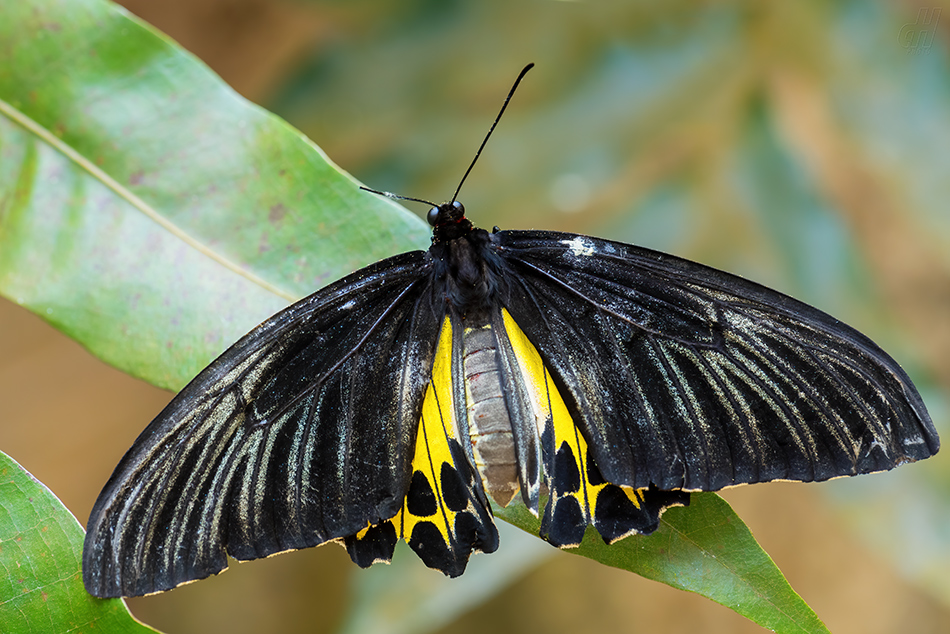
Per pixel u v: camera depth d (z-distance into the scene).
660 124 1.09
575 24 1.10
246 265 0.97
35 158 0.98
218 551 0.93
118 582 0.93
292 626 1.41
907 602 1.36
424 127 1.10
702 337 0.94
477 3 1.10
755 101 1.08
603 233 1.08
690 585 0.94
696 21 1.09
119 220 0.97
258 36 1.35
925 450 0.93
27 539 0.94
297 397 0.94
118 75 0.98
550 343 0.95
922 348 1.07
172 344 0.97
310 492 0.94
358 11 1.12
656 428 0.94
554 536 0.94
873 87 1.07
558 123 1.09
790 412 0.94
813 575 1.38
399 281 0.96
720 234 1.08
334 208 0.97
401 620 1.04
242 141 0.98
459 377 0.95
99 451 1.40
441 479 0.95
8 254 0.97
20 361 1.39
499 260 0.96
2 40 0.98
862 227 1.12
